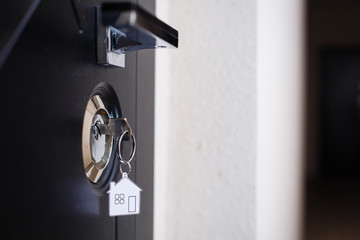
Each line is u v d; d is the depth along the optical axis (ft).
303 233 9.25
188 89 3.01
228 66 2.93
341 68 18.29
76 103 1.73
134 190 1.96
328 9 18.01
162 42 1.78
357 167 18.42
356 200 14.10
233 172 2.94
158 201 2.90
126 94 2.20
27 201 1.44
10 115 1.35
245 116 2.90
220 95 2.95
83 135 1.86
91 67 1.84
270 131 3.61
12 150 1.36
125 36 1.83
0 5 1.31
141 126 2.43
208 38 2.96
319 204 13.48
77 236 1.77
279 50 4.33
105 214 2.02
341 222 11.23
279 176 4.42
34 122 1.47
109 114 2.10
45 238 1.55
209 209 3.01
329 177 18.66
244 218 2.93
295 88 6.82
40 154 1.51
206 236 3.01
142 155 2.46
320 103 18.54
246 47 2.88
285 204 5.09
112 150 2.08
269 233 3.59
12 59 1.35
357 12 17.90
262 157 3.11
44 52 1.51
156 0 2.64
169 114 3.05
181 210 3.07
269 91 3.52
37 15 1.46
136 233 2.40
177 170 3.06
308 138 18.76
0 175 1.31
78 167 1.77
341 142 18.49
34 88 1.46
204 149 3.00
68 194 1.69
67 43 1.65
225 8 2.92
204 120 2.99
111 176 2.07
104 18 1.47
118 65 2.00
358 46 18.01
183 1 2.99
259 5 2.89
